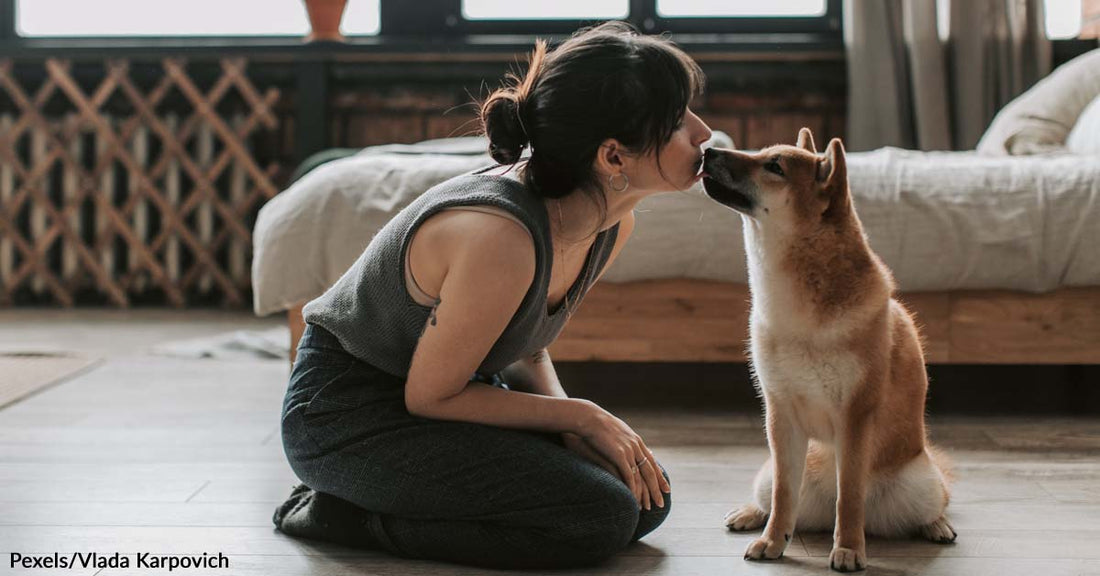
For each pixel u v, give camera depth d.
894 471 1.57
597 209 1.42
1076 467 2.02
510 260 1.35
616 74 1.32
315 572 1.44
